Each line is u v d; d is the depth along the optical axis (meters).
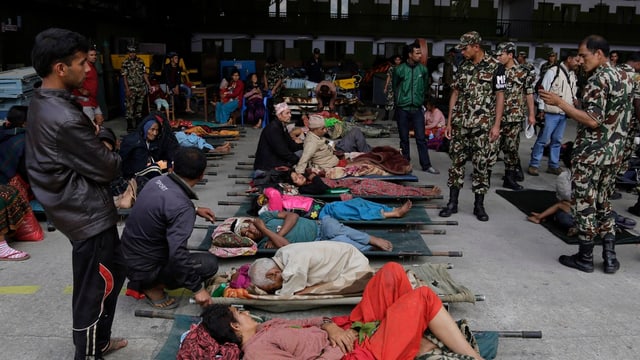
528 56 29.28
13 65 10.40
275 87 13.40
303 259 3.89
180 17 24.69
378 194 6.38
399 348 2.89
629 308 4.11
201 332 2.94
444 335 2.99
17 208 4.97
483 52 5.87
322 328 3.14
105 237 2.96
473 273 4.70
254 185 6.53
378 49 29.22
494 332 3.57
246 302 3.83
